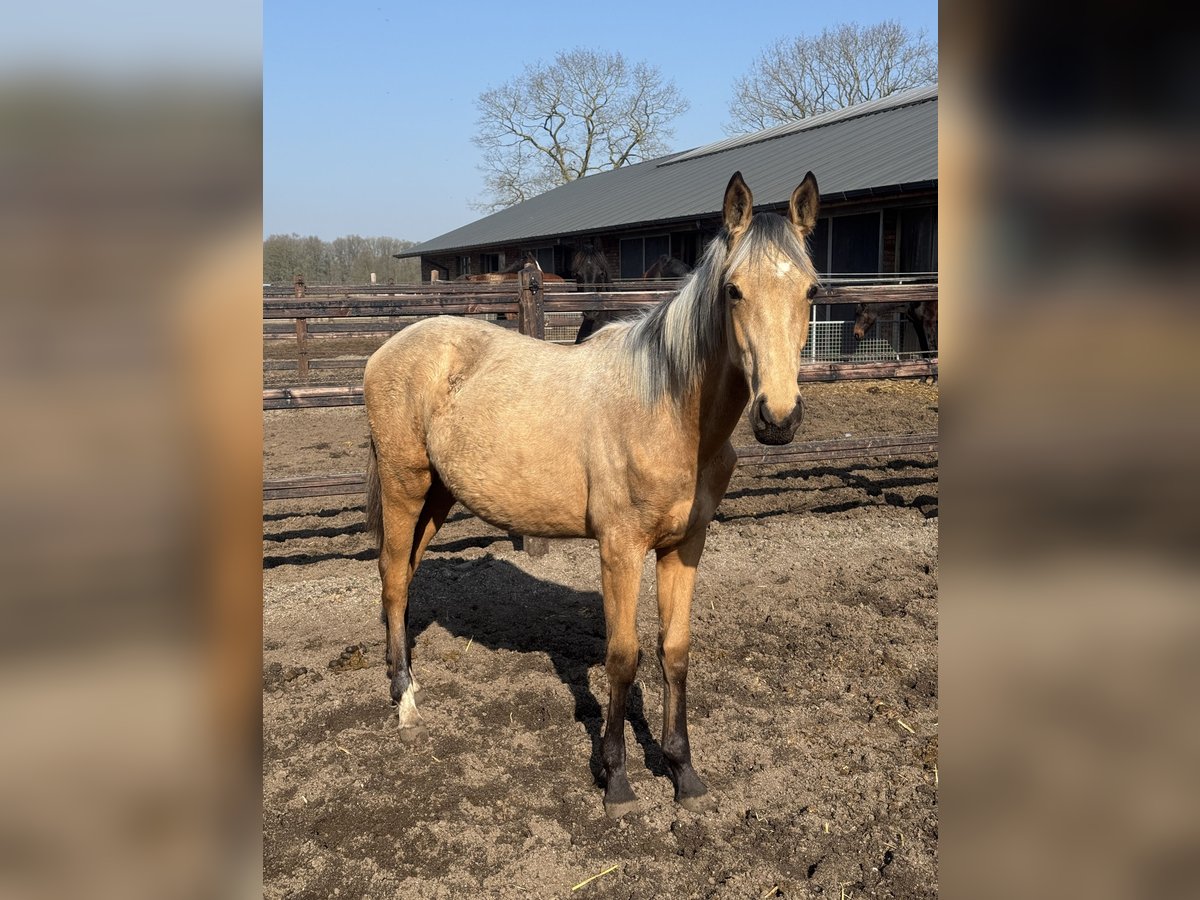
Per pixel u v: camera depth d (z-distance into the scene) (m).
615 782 2.83
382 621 4.43
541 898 2.41
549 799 2.90
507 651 4.07
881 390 11.07
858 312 12.80
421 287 15.45
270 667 3.84
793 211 2.59
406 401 3.47
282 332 10.67
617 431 2.81
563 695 3.62
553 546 5.75
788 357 2.30
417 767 3.08
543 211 28.97
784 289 2.33
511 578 5.09
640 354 2.81
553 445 3.00
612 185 28.03
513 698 3.59
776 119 38.81
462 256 33.62
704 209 16.03
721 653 3.98
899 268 13.07
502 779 3.01
